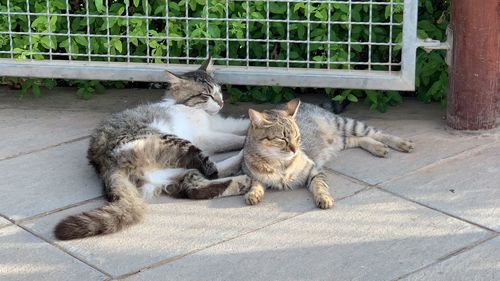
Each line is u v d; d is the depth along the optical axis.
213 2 3.26
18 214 2.80
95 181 2.95
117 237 2.70
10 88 3.55
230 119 3.22
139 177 2.90
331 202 2.79
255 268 2.56
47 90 3.55
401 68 3.18
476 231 2.67
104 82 3.54
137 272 2.56
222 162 3.01
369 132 3.12
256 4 3.26
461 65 3.10
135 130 2.96
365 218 2.75
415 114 3.30
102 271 2.57
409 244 2.63
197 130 3.13
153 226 2.74
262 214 2.78
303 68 3.27
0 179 2.96
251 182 2.88
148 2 3.33
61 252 2.64
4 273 2.57
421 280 2.50
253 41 3.28
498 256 2.57
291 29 3.28
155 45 3.31
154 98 3.46
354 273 2.54
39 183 2.95
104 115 3.35
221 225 2.74
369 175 2.95
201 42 3.33
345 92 3.28
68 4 3.32
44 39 3.34
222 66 3.28
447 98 3.21
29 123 3.30
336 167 3.00
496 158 3.01
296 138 2.87
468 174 2.93
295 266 2.57
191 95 3.13
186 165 2.94
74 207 2.83
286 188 2.90
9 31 3.32
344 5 3.22
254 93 3.39
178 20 3.31
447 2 3.29
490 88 3.10
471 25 3.05
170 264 2.59
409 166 2.99
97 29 3.39
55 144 3.16
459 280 2.50
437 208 2.78
